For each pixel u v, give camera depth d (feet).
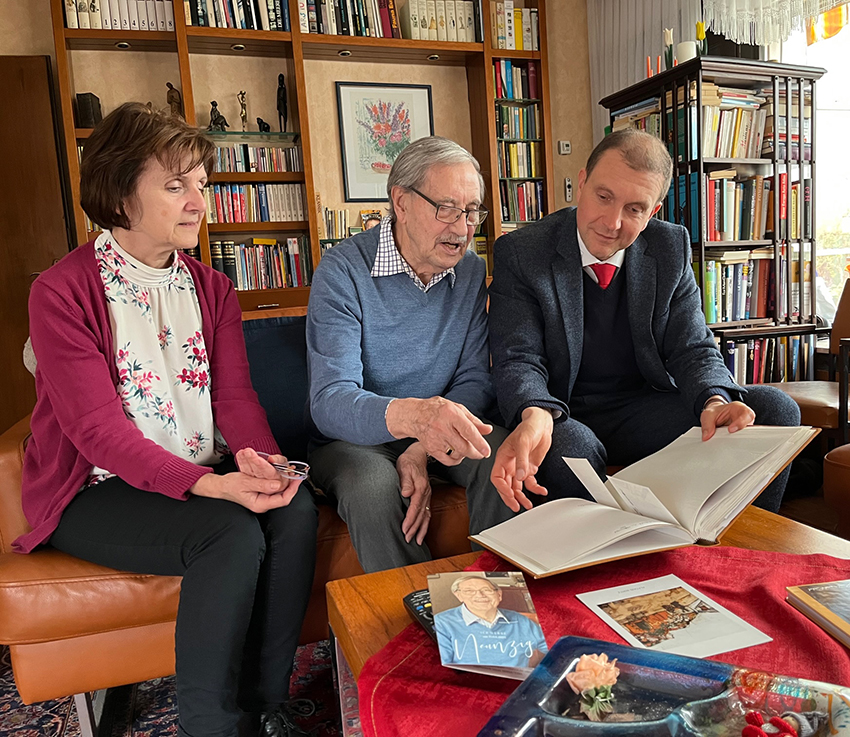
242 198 13.56
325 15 13.51
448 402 3.66
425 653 2.55
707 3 11.58
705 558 3.17
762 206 10.70
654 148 5.08
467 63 15.28
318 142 14.58
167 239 4.25
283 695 4.01
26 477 4.26
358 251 5.15
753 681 1.95
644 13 14.32
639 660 2.10
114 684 4.12
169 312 4.50
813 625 2.45
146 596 4.01
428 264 5.04
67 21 12.25
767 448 3.45
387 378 5.20
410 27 14.16
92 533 3.93
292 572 3.98
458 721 2.13
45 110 12.37
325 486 4.69
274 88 14.15
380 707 2.24
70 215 12.87
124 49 13.14
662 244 5.72
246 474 3.79
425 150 4.81
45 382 4.05
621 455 5.73
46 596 3.89
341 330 4.89
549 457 4.72
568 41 16.11
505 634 2.43
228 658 3.57
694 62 10.02
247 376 4.86
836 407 7.51
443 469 5.21
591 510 3.46
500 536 3.38
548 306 5.56
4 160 12.30
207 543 3.62
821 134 12.14
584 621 2.61
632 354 5.81
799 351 10.69
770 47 11.88
